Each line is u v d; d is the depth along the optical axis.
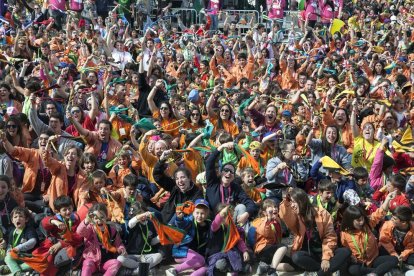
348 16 28.44
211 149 10.37
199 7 28.69
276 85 15.59
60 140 10.62
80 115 11.48
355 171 9.74
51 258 8.17
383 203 8.89
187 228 8.64
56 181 9.31
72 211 8.53
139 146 10.31
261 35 22.98
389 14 29.88
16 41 16.70
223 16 27.69
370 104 13.30
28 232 8.38
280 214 8.51
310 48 21.80
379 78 16.53
